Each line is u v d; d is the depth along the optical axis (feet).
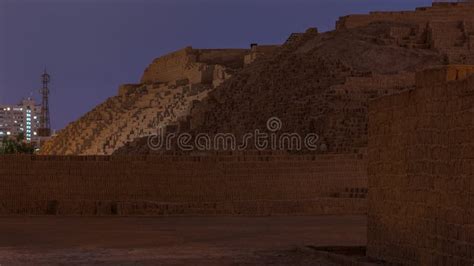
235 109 276.41
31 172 143.02
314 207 144.77
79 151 340.39
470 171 58.23
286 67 274.77
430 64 252.21
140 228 112.98
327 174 157.79
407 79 236.22
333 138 217.97
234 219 130.62
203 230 110.01
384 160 75.51
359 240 96.73
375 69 250.37
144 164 148.77
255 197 152.66
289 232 107.14
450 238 61.52
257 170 153.79
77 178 145.48
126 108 372.79
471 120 58.23
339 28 304.30
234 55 414.00
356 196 152.46
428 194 65.82
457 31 268.82
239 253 83.25
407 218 70.13
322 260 77.51
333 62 258.16
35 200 141.38
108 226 116.16
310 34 309.42
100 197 146.00
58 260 77.36
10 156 142.31
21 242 94.02
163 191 148.87
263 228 113.39
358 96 230.07
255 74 290.56
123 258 79.05
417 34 275.39
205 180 150.92
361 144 207.82
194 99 336.08
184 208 140.26
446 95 62.59
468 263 58.34
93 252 84.12
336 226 116.78
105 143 328.29
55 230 109.19
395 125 73.00
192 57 410.93
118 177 147.23
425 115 66.49
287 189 154.61
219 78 369.71
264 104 260.62
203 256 80.74
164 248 88.12
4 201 140.36
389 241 74.08
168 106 343.46
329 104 230.89
